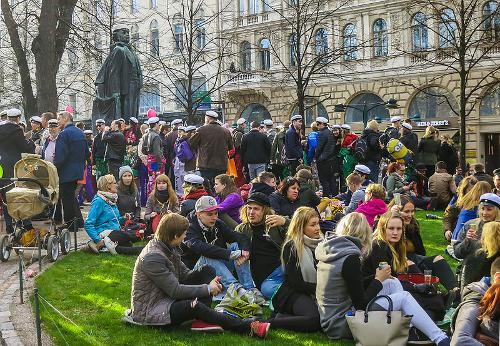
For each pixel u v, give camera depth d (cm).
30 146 1341
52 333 706
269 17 4628
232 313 745
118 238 1153
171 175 1897
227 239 866
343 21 4312
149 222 1241
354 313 659
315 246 738
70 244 1209
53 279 955
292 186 1061
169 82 4719
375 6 4166
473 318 577
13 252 1155
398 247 742
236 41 4762
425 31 3947
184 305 710
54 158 1252
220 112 4419
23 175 1118
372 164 1742
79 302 841
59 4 2420
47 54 2155
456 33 3609
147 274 718
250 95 4722
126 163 1889
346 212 1209
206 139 1491
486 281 605
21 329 718
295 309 729
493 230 688
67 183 1268
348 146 1844
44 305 813
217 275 841
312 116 4522
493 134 3912
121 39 2036
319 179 1798
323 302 696
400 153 1666
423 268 813
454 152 1991
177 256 752
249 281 852
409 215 845
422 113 4041
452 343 568
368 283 701
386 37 4169
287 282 749
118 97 1983
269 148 1819
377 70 4172
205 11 4925
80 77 4812
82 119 5266
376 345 621
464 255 745
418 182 1894
